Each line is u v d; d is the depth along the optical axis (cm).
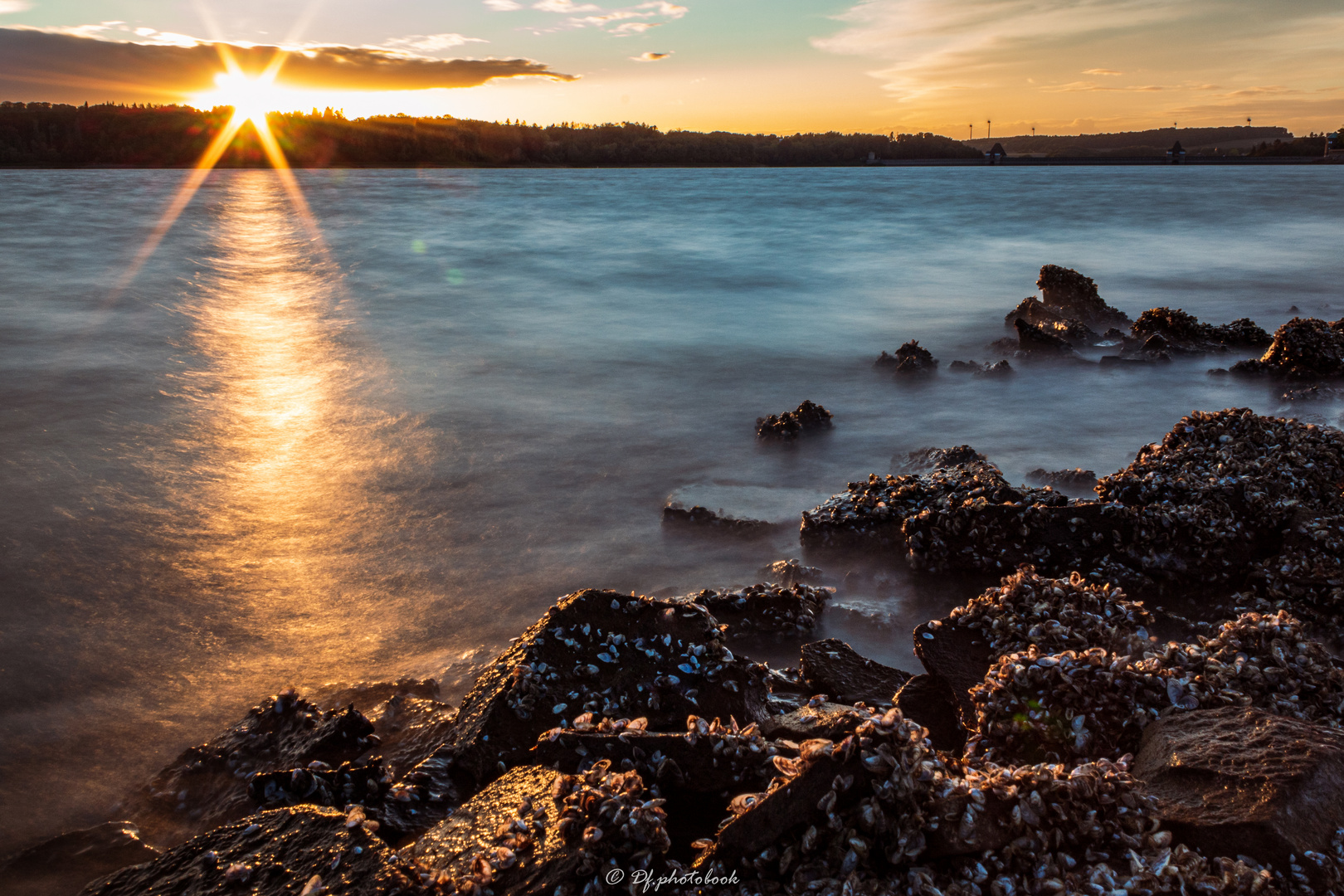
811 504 960
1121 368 1638
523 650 504
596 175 14188
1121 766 377
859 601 723
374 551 868
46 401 1421
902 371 1608
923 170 18538
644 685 495
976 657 530
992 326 2161
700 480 1080
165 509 976
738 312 2381
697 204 6256
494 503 1002
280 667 659
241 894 342
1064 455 1162
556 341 1986
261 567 830
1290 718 409
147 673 651
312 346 1897
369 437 1250
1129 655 496
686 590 781
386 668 656
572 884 330
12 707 607
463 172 17138
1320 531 668
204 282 2767
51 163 17450
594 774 381
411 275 2997
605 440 1250
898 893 322
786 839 340
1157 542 692
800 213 5422
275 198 6988
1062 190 7506
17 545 872
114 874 368
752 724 436
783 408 1426
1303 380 1434
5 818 498
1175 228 4353
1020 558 711
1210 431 860
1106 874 329
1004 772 363
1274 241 3825
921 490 828
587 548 874
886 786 336
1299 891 316
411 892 329
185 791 498
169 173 13725
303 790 441
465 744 461
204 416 1348
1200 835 342
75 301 2392
